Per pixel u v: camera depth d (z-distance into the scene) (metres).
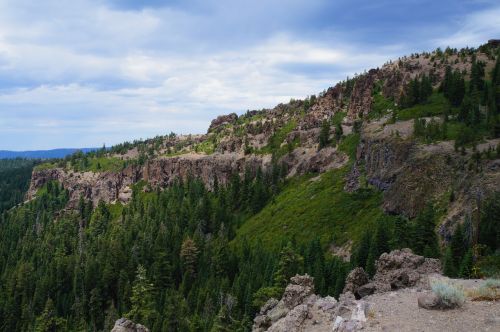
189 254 152.12
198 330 98.81
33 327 134.50
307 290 39.06
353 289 40.62
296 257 97.00
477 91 186.25
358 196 157.25
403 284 36.69
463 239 90.69
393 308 27.52
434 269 41.94
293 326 28.33
